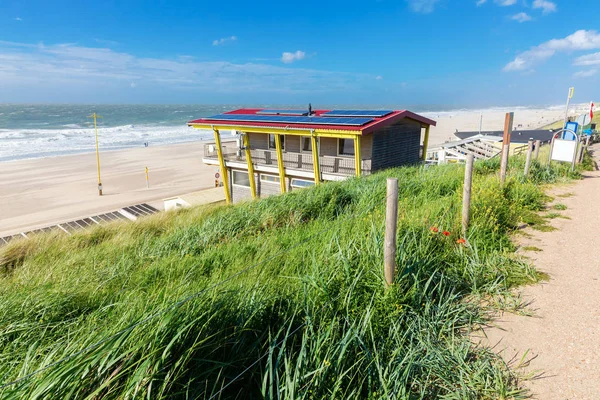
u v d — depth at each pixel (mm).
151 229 9727
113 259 6316
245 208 8688
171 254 6398
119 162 46812
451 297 3670
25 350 2861
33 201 29328
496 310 3740
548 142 27125
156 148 59438
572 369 2869
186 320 2373
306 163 18734
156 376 2059
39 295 3955
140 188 34000
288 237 5934
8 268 7582
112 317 2787
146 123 120938
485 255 4746
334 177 17344
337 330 2859
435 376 2781
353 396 2438
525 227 6250
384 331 3121
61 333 3199
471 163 5184
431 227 4961
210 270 5027
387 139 17703
